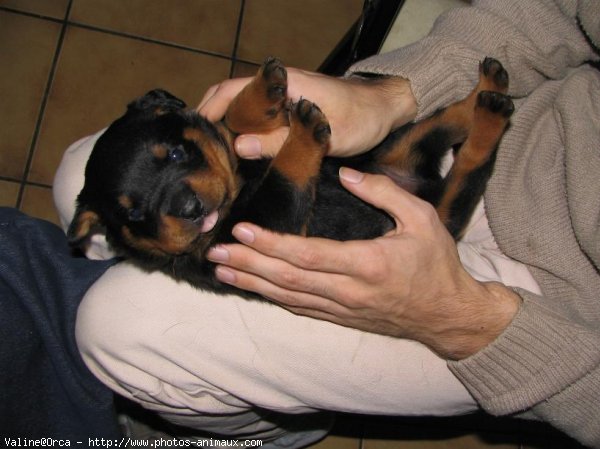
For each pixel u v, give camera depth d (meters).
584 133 0.49
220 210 0.50
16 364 0.45
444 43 0.52
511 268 0.52
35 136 0.80
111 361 0.48
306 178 0.47
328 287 0.44
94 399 0.49
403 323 0.47
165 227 0.48
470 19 0.53
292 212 0.47
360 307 0.45
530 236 0.50
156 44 0.85
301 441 0.68
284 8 0.90
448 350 0.47
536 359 0.45
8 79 0.81
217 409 0.51
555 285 0.50
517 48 0.52
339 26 0.91
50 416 0.48
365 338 0.49
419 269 0.44
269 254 0.42
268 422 0.59
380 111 0.50
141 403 0.52
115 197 0.49
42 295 0.47
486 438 0.76
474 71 0.53
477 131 0.50
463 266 0.48
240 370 0.48
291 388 0.49
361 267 0.42
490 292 0.47
